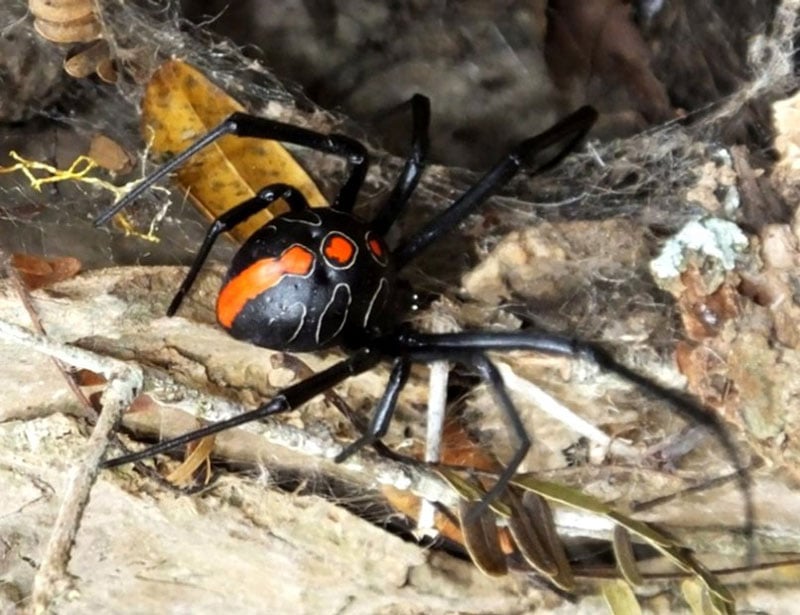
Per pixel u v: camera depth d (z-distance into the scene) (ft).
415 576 0.31
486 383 0.30
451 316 0.31
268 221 0.30
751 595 0.32
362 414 0.31
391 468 0.29
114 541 0.31
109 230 0.30
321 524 0.31
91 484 0.26
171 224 0.31
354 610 0.32
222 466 0.30
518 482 0.30
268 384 0.30
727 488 0.31
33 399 0.29
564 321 0.31
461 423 0.31
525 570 0.31
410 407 0.31
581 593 0.32
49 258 0.29
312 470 0.31
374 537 0.31
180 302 0.29
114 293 0.29
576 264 0.31
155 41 0.32
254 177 0.31
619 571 0.31
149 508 0.30
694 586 0.31
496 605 0.32
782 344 0.29
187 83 0.31
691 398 0.30
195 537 0.31
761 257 0.30
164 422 0.30
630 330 0.30
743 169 0.31
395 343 0.30
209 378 0.30
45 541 0.31
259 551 0.31
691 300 0.30
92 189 0.31
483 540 0.29
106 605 0.32
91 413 0.29
